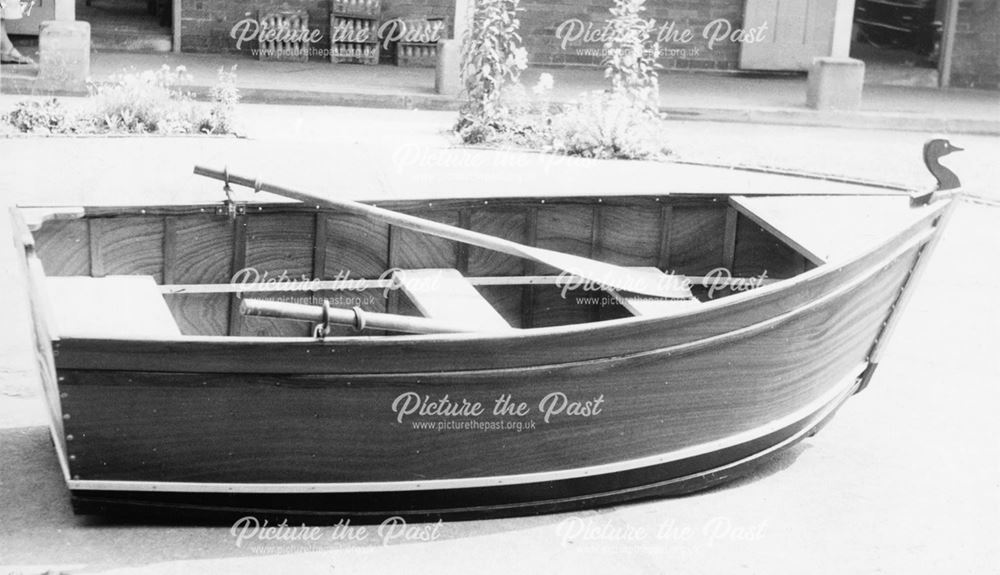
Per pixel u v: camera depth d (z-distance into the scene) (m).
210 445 4.72
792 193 7.48
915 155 13.47
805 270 6.87
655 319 5.04
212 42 16.44
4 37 14.01
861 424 6.40
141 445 4.67
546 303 6.75
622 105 11.64
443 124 13.09
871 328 6.13
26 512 4.91
